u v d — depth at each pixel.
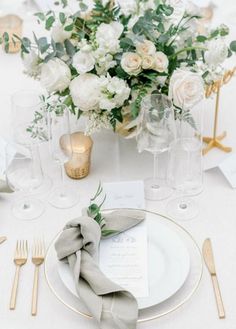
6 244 1.29
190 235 1.26
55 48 1.37
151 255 1.21
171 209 1.37
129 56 1.32
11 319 1.12
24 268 1.22
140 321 1.07
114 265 1.18
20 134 1.33
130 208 1.33
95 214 1.23
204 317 1.11
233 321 1.10
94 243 1.17
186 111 1.35
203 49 1.40
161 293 1.11
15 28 2.05
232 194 1.42
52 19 1.39
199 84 1.33
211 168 1.49
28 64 1.39
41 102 1.35
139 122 1.33
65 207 1.39
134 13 1.41
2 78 1.91
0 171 1.46
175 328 1.09
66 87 1.37
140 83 1.37
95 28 1.36
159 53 1.34
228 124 1.67
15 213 1.37
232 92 1.80
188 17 1.44
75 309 1.10
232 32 1.98
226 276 1.19
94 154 1.57
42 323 1.11
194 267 1.19
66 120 1.30
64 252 1.16
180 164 1.30
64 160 1.33
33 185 1.31
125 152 1.57
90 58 1.32
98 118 1.39
